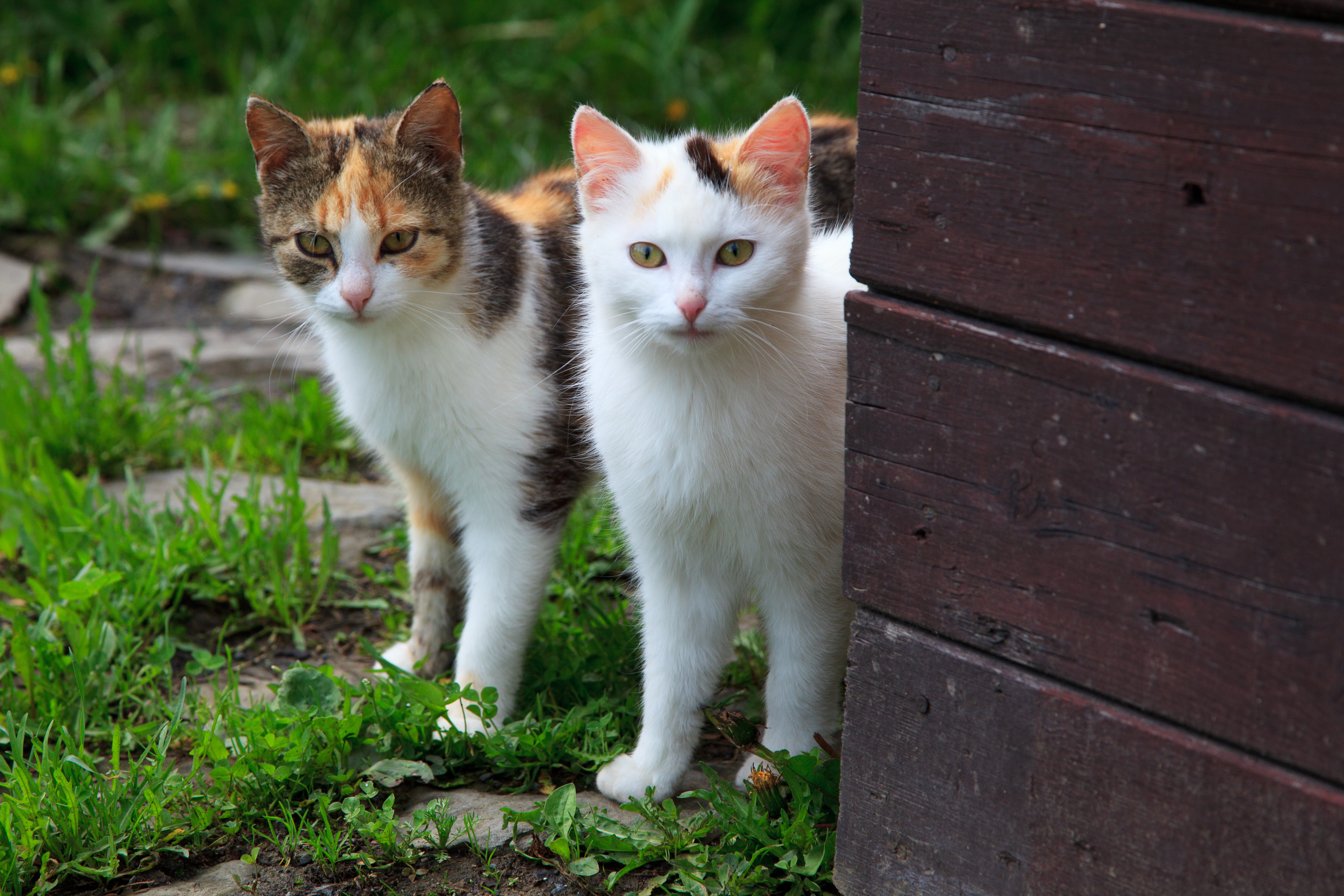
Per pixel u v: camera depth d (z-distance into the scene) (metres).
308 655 2.92
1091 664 1.57
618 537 2.72
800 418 2.05
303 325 3.04
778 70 5.93
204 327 4.62
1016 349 1.52
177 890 2.05
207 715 2.52
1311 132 1.23
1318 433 1.30
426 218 2.47
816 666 2.24
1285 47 1.22
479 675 2.61
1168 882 1.56
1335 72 1.20
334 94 5.62
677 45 5.78
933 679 1.75
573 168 3.24
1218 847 1.50
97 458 3.65
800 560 2.15
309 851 2.14
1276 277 1.29
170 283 4.93
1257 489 1.36
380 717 2.38
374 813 2.18
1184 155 1.32
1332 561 1.32
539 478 2.62
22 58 6.02
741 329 1.99
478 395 2.54
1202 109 1.29
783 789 2.16
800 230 2.03
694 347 1.99
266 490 3.59
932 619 1.73
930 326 1.59
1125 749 1.56
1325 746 1.38
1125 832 1.59
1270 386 1.33
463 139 5.34
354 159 2.45
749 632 2.85
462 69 5.80
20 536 3.04
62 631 2.80
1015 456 1.57
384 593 3.19
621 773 2.31
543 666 2.73
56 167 5.20
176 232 5.29
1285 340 1.30
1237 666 1.43
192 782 2.31
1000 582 1.63
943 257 1.56
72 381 3.83
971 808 1.76
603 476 2.54
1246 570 1.39
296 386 4.21
